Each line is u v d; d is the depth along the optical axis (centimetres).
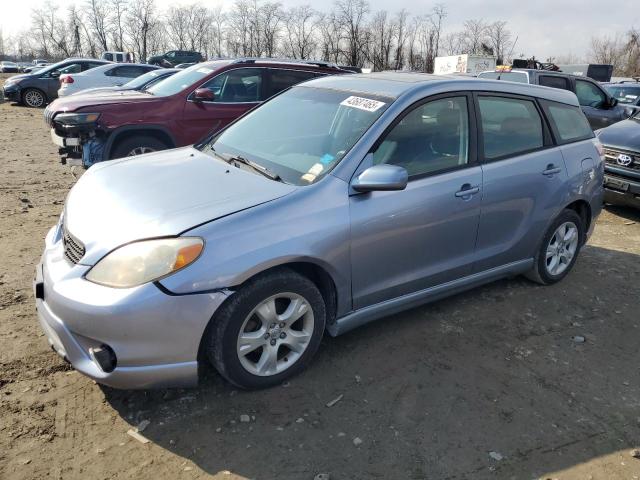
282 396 303
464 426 287
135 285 257
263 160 350
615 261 539
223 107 732
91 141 674
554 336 386
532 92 434
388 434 279
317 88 411
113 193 315
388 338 369
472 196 371
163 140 709
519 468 261
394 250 338
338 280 316
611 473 261
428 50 4578
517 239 417
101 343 260
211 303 269
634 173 657
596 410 307
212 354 286
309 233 296
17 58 8719
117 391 300
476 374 334
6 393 292
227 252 271
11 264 455
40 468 246
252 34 5019
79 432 269
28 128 1350
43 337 346
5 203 637
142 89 867
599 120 1079
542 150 428
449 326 390
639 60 4906
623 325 408
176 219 276
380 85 377
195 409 289
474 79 396
